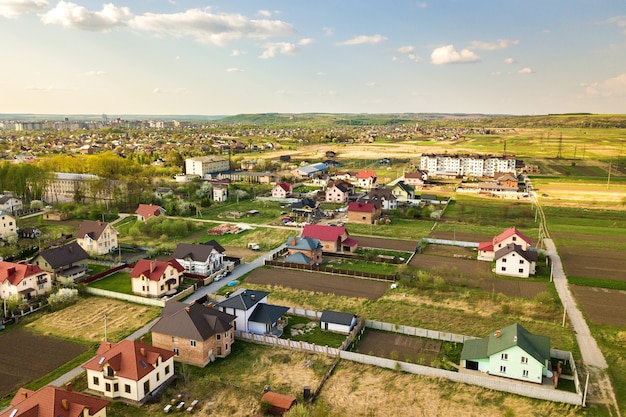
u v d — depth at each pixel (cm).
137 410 5066
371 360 5997
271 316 6919
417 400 5241
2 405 5019
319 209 15650
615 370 5828
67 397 4594
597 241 11938
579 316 7425
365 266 10050
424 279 8712
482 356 5816
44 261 9088
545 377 5678
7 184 15950
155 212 14025
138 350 5438
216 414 4981
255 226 13688
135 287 8369
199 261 9450
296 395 5312
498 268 9494
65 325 7100
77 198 16300
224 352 6231
